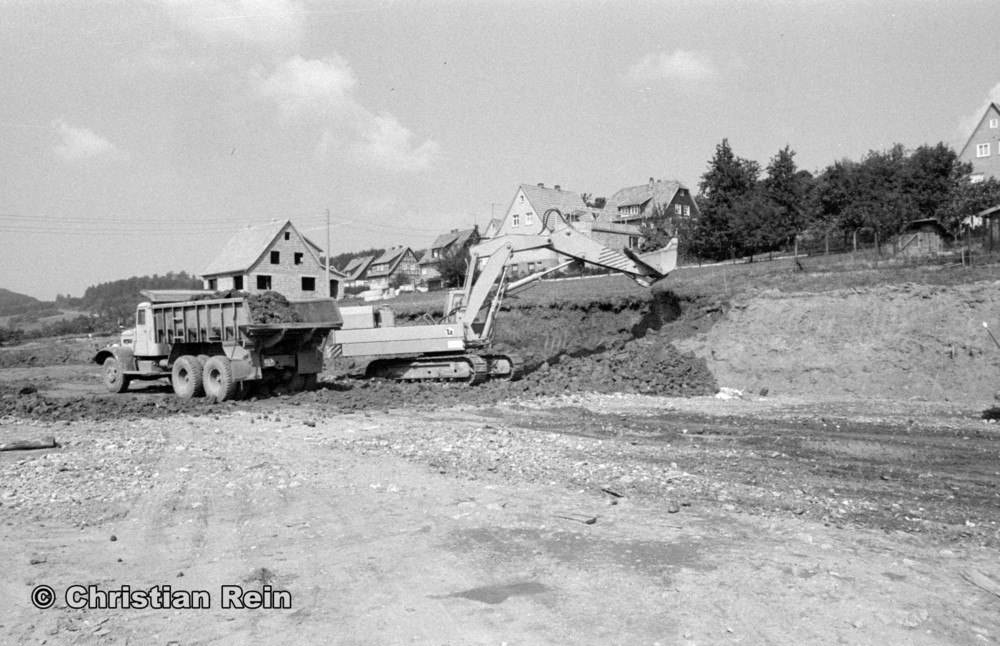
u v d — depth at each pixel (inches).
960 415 591.2
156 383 1004.6
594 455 445.7
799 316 804.6
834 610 210.2
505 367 828.6
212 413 673.0
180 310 786.8
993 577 234.1
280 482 387.5
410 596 230.2
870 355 737.0
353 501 346.6
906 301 760.3
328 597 231.0
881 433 517.3
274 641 201.5
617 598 222.5
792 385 747.4
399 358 860.0
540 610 216.2
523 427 570.3
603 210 2795.3
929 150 1413.6
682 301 958.4
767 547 265.7
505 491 357.7
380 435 534.9
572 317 1054.4
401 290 2591.0
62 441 526.6
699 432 530.6
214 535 299.0
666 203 2581.2
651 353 858.8
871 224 1232.8
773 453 449.1
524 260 821.2
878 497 342.0
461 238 3390.7
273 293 751.7
